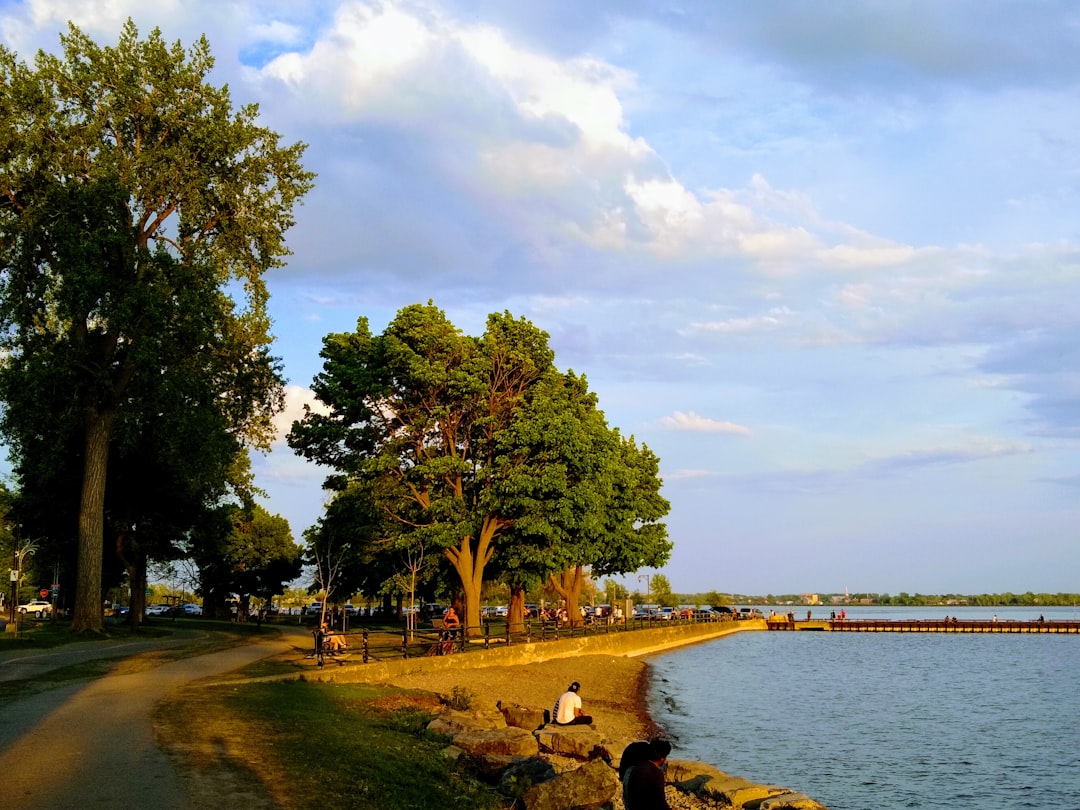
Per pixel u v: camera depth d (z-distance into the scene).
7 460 43.06
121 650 38.50
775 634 127.19
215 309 42.19
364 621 80.75
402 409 48.56
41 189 39.75
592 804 16.47
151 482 59.19
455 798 15.37
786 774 28.05
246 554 95.06
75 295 38.31
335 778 14.67
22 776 13.41
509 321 52.72
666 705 43.62
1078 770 29.03
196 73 43.66
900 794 25.55
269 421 48.34
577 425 48.34
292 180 46.50
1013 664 72.25
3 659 32.78
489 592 91.38
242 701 22.38
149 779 13.50
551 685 40.94
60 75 40.72
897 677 60.31
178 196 43.69
